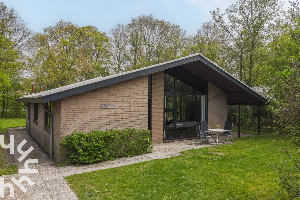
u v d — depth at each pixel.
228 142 10.99
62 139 7.46
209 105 13.08
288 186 3.99
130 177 5.92
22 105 27.75
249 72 17.98
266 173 6.04
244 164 6.91
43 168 7.01
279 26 15.62
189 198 4.69
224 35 18.77
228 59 19.59
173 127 11.55
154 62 25.08
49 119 9.30
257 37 17.09
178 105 11.90
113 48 27.59
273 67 13.52
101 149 7.63
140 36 25.48
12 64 15.65
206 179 5.67
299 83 4.03
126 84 8.79
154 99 11.33
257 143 10.57
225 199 4.62
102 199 4.69
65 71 21.70
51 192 5.07
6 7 20.67
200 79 12.84
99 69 26.14
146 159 7.77
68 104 7.61
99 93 8.22
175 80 11.72
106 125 8.34
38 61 23.73
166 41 25.28
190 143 10.92
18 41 23.23
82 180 5.77
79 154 7.32
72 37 24.05
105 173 6.25
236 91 12.95
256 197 4.63
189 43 25.12
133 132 8.58
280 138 11.65
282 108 4.11
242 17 17.16
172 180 5.64
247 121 15.44
